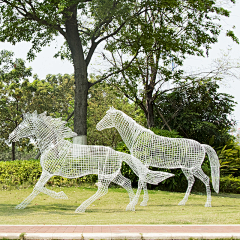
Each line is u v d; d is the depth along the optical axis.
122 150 14.07
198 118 20.14
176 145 9.75
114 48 18.62
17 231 4.71
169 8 16.88
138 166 9.11
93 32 17.25
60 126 8.52
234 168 17.98
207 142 20.03
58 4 14.17
